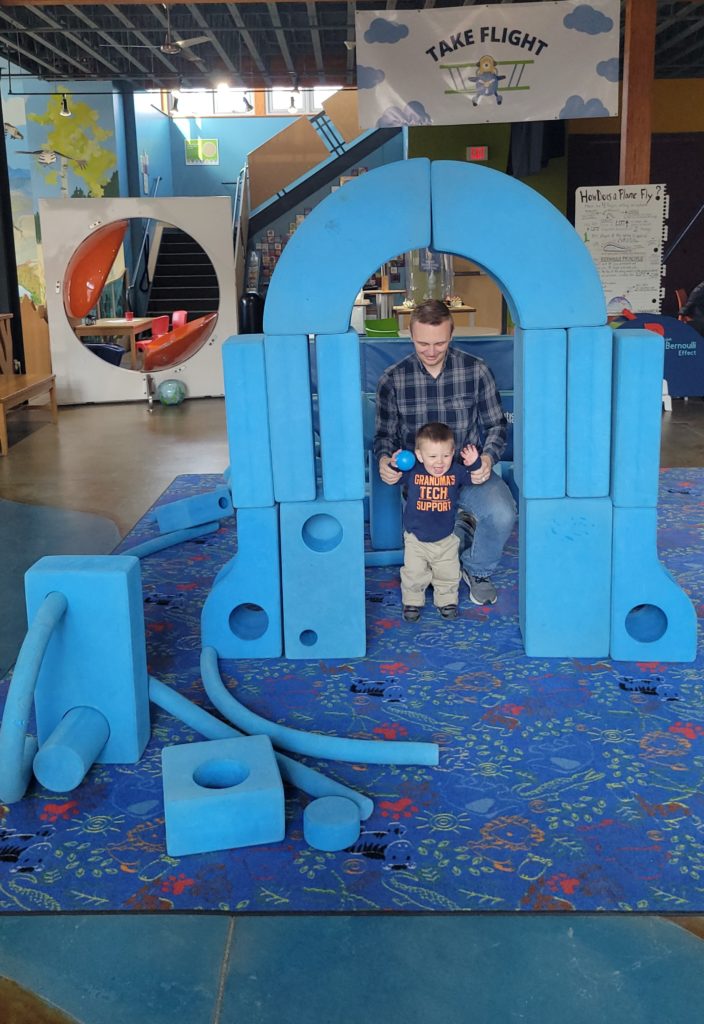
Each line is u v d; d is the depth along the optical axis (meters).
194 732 2.63
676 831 2.12
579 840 2.09
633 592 3.00
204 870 2.03
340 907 1.89
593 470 2.94
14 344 8.99
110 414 8.92
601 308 2.85
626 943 1.77
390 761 2.43
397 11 6.60
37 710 2.47
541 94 6.71
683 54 10.81
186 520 4.58
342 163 15.04
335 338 2.91
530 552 3.00
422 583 3.39
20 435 7.85
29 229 14.32
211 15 9.87
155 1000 1.66
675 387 8.28
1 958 1.77
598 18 6.57
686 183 12.02
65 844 2.13
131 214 9.31
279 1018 1.61
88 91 13.85
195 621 3.51
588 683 2.89
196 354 9.62
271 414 2.96
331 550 3.06
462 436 3.43
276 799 2.09
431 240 2.86
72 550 4.52
